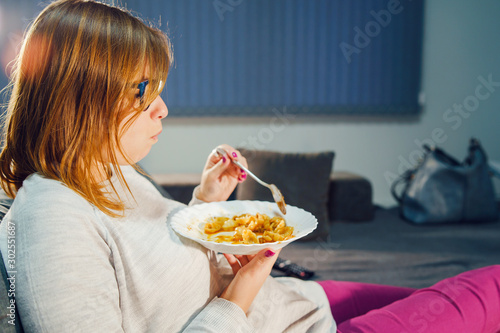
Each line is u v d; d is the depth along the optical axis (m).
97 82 0.61
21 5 2.42
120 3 2.50
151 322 0.65
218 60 2.72
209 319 0.64
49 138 0.62
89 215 0.61
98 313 0.56
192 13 2.65
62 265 0.54
